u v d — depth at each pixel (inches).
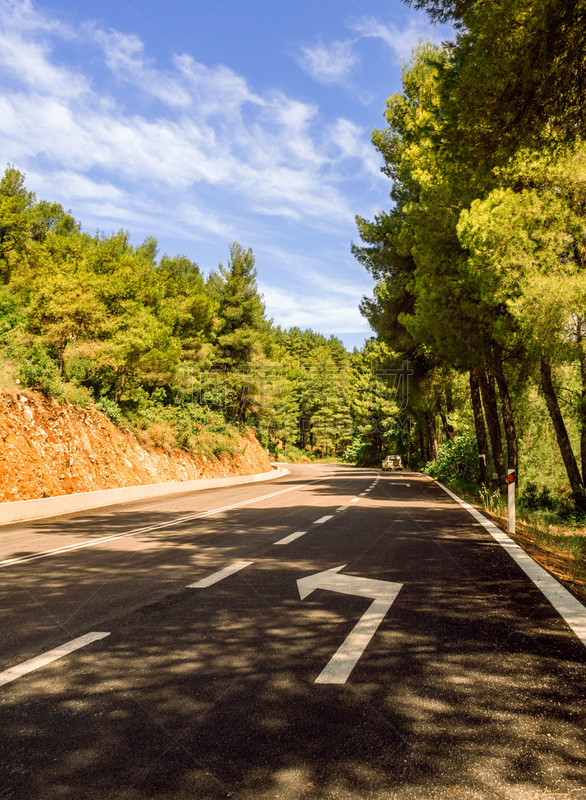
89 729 114.7
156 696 130.5
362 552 323.6
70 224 1675.7
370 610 201.3
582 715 118.2
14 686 138.0
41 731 114.2
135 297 1101.7
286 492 898.7
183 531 433.4
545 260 515.5
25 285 1082.7
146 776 97.0
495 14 287.4
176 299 1788.9
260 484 1259.8
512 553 317.4
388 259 1176.2
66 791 92.8
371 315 1316.4
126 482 928.9
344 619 190.7
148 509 653.3
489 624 183.5
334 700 126.5
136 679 141.2
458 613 196.7
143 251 1921.8
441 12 315.0
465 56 322.7
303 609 203.9
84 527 486.9
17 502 563.5
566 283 484.4
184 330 1860.2
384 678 139.1
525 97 315.9
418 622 186.1
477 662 149.6
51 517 594.9
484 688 132.4
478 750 104.1
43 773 98.4
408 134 905.5
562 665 146.9
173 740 109.4
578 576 266.7
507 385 835.4
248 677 141.3
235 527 449.1
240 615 197.8
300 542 364.2
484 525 448.1
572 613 195.0
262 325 2086.6
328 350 5334.6
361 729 112.7
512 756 102.0
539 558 309.3
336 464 3676.2
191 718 118.8
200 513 577.6
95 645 168.2
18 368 821.9
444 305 756.6
